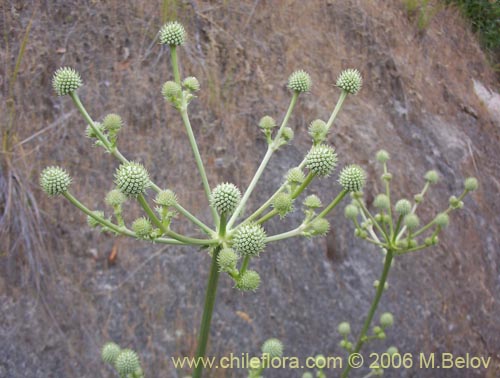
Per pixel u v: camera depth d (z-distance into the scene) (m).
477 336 0.61
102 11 0.58
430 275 0.60
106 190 0.51
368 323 0.35
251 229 0.21
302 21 0.67
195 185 0.53
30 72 0.54
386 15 0.75
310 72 0.64
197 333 0.48
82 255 0.48
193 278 0.50
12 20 0.55
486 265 0.65
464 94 0.79
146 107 0.55
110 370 0.45
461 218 0.66
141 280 0.49
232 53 0.60
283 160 0.57
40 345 0.44
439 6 0.85
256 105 0.59
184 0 0.61
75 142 0.52
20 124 0.51
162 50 0.58
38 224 0.48
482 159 0.74
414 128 0.69
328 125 0.25
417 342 0.56
